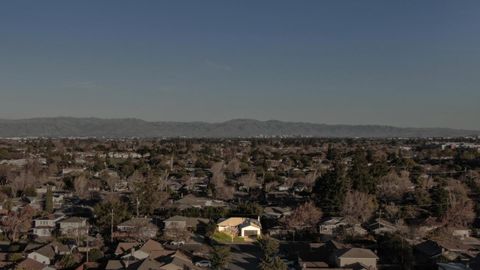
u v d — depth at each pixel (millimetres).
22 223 70062
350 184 86062
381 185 97688
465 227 71562
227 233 70375
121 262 52312
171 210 80438
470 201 80625
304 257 56438
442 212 74625
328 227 70250
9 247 61125
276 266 50094
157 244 58688
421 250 58625
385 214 78500
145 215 78125
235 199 101625
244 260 57469
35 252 55031
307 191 103438
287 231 71312
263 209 83875
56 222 71875
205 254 58750
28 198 95188
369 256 52969
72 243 61969
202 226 73625
